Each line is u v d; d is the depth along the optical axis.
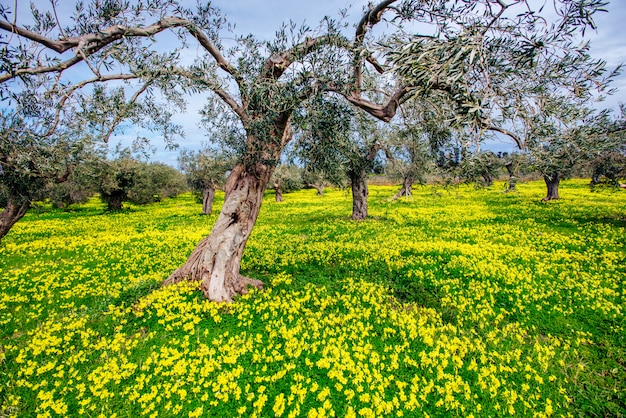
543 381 5.55
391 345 6.61
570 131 5.23
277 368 5.88
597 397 5.23
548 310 8.09
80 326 7.38
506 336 7.05
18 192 10.56
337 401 5.12
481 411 4.95
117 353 6.34
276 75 7.23
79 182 20.03
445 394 5.25
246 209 8.95
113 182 35.59
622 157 17.30
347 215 26.66
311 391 5.29
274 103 6.44
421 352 6.15
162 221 28.47
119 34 5.61
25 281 11.12
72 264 13.45
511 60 4.34
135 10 5.90
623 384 5.51
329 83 6.45
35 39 4.55
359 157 17.16
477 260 12.05
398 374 5.77
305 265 12.15
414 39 4.37
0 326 7.67
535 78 4.60
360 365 5.80
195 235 20.27
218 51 7.44
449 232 18.11
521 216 22.70
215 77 6.65
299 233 19.67
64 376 5.73
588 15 3.56
